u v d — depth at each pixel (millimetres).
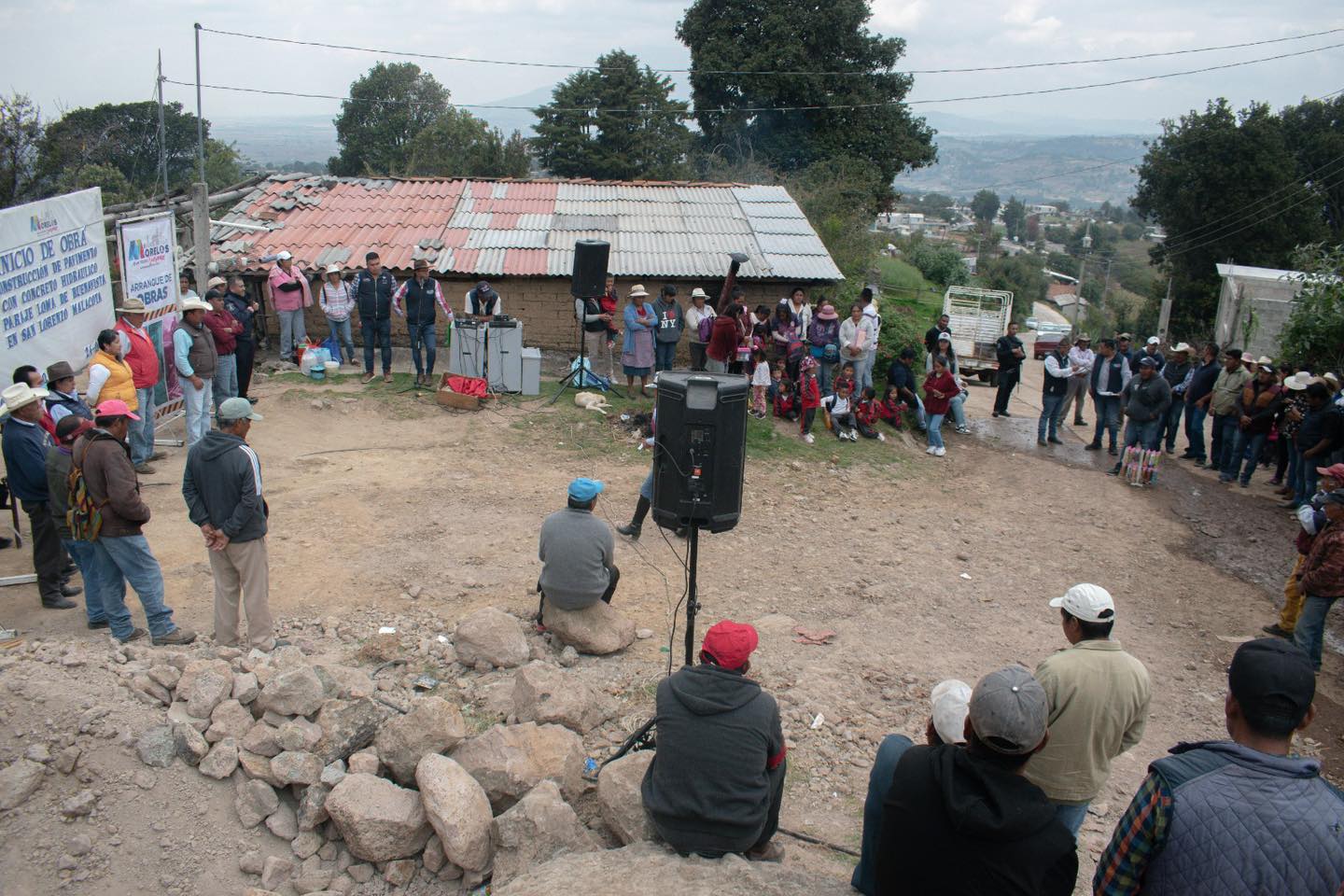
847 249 27500
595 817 5070
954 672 7680
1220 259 41094
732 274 8820
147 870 4594
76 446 6398
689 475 6062
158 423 11523
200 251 15203
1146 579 10508
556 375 16031
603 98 46031
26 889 4414
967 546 10859
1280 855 2730
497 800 5168
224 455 6383
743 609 8516
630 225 18734
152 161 61344
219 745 5082
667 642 7570
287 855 4801
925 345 16656
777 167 37062
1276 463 15492
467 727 5891
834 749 6258
